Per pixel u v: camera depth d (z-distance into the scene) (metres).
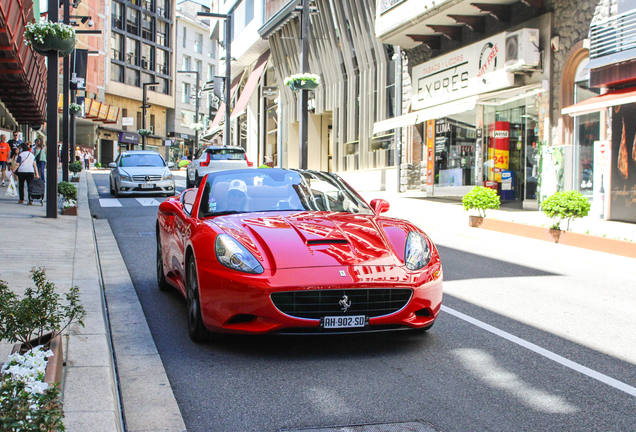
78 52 22.17
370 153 27.45
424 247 4.77
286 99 38.19
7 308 3.36
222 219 5.07
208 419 3.29
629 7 13.09
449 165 21.50
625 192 13.52
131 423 3.21
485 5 16.95
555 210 10.80
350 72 29.28
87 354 3.93
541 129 16.12
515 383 3.88
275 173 6.03
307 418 3.30
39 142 18.22
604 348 4.73
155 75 73.88
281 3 35.16
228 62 29.95
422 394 3.67
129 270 7.89
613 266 8.69
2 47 15.77
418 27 19.88
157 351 4.47
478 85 18.09
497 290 7.00
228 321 4.36
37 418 2.03
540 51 15.95
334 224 4.93
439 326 5.31
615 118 13.71
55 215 12.83
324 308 4.23
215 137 55.78
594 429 3.19
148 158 21.50
